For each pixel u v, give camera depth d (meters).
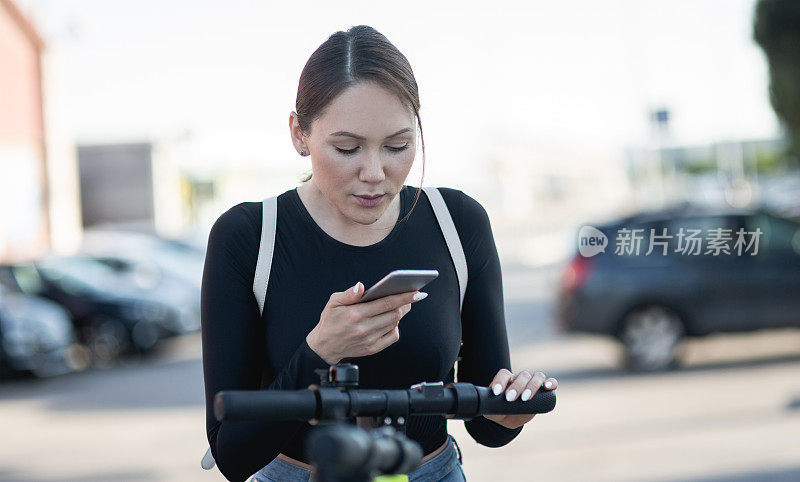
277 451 2.14
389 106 2.06
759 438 7.32
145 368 14.23
